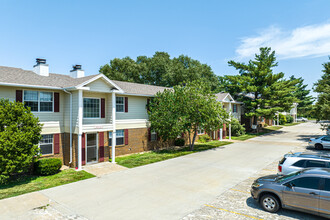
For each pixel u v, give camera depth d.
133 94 20.08
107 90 17.06
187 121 20.88
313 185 7.60
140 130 21.39
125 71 50.09
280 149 22.53
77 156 15.68
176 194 10.33
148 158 18.23
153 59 53.09
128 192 10.66
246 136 33.78
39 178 13.11
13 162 11.31
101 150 17.19
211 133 30.64
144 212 8.52
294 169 10.79
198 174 13.58
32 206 9.19
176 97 21.30
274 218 7.86
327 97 25.83
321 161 10.33
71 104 15.81
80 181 12.47
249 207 8.84
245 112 40.53
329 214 7.18
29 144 12.20
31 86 14.28
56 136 16.06
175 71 49.75
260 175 13.29
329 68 28.48
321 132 38.62
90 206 9.13
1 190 11.11
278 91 34.50
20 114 12.33
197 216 8.11
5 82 13.29
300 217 7.93
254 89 35.19
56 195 10.38
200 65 58.62
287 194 7.96
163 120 20.56
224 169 14.73
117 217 8.15
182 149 22.86
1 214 8.48
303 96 82.44
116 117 19.55
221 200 9.59
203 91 21.61
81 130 15.14
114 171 14.49
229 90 41.31
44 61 17.56
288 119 63.84
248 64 39.47
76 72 20.31
